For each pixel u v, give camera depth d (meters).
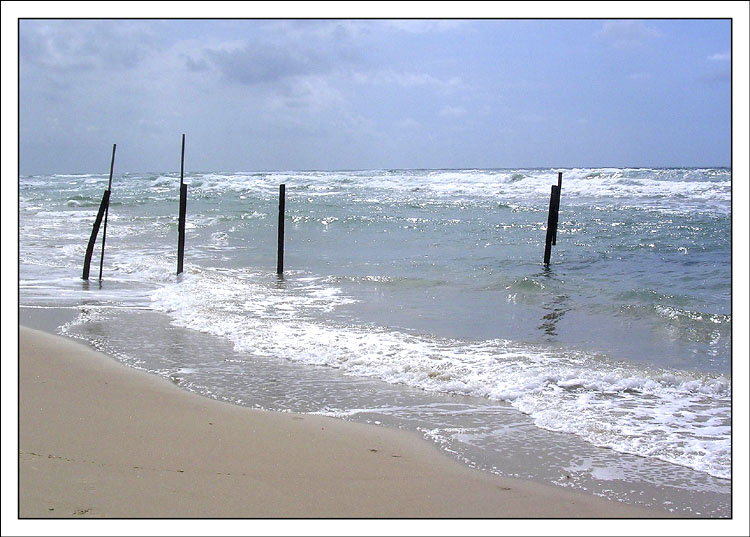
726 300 13.15
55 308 12.39
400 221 27.81
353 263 18.69
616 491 5.27
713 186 34.66
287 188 48.09
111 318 11.58
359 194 41.94
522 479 5.46
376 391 7.80
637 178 38.22
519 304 13.11
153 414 6.71
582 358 9.16
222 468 5.42
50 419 6.41
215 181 55.75
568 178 41.28
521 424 6.77
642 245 20.42
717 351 9.61
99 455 5.55
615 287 14.62
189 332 10.62
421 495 5.09
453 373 8.34
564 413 7.03
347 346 9.72
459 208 31.84
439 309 12.58
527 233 23.89
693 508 4.99
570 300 13.36
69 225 28.23
